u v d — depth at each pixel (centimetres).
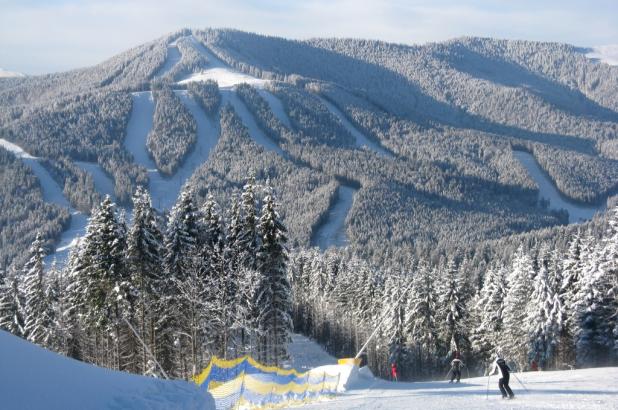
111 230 4062
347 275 10388
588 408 1898
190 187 4212
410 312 7288
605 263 5512
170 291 4153
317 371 3312
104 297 4125
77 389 1230
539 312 5941
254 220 4350
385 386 3331
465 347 6888
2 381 1109
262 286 4344
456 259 19688
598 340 5544
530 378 3397
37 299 5016
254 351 4909
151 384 1444
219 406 2053
